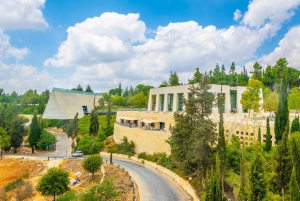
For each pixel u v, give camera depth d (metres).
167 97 82.31
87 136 90.19
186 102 36.53
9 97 195.38
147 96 137.38
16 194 41.12
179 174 40.84
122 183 40.00
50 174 37.44
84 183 45.88
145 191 35.88
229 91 71.50
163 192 35.44
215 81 113.62
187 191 35.16
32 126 81.06
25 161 64.44
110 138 89.50
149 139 62.00
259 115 54.84
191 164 34.97
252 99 51.94
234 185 27.09
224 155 29.16
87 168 47.84
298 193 15.42
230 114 63.16
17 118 80.56
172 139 37.00
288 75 85.06
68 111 136.75
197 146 31.80
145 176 44.59
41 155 75.00
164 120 67.06
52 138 85.38
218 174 22.22
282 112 35.50
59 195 38.91
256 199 18.23
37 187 37.19
